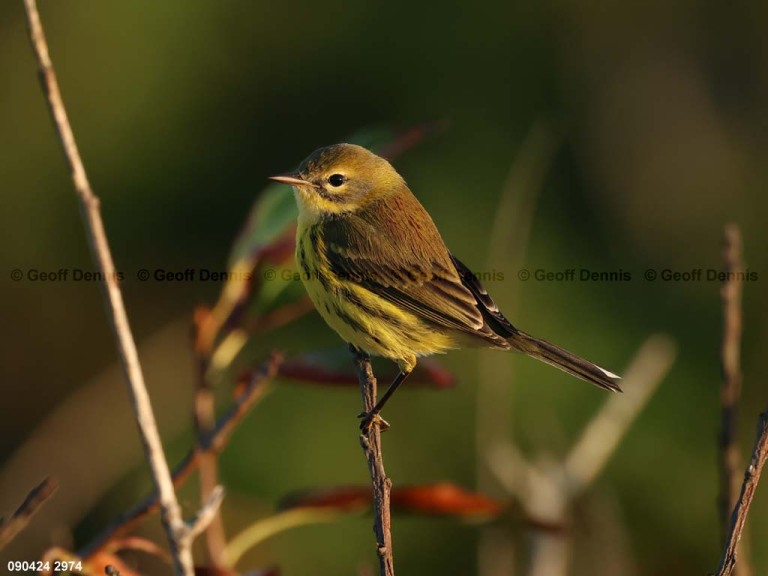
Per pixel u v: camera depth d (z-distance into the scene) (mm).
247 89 15531
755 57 16141
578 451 7852
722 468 5641
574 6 15648
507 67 15398
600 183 15500
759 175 15883
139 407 4336
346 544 12094
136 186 15312
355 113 15438
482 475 8383
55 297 15781
